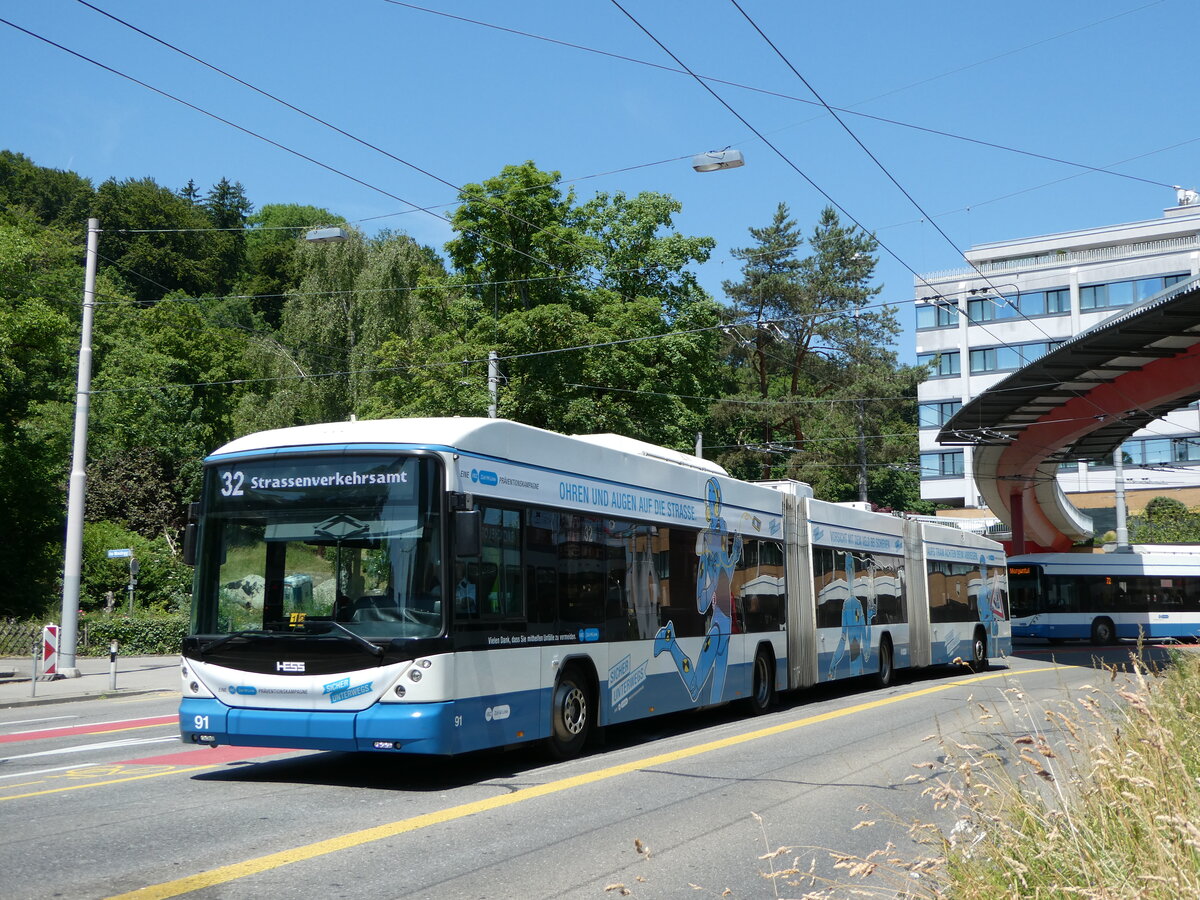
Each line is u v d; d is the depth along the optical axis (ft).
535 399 118.32
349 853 23.97
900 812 29.22
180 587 131.34
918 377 212.64
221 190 307.17
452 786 33.40
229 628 34.24
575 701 39.34
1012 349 257.14
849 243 225.97
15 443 138.00
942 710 56.03
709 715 55.98
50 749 44.19
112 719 59.77
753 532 56.18
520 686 36.01
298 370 152.35
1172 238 267.18
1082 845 16.12
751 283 217.77
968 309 262.67
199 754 42.04
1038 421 119.96
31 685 79.82
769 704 56.85
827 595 65.00
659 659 45.42
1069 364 95.55
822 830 27.09
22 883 21.20
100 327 193.06
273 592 34.04
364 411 129.90
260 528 34.68
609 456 43.27
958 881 16.78
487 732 34.06
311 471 34.55
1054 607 149.59
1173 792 16.01
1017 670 94.68
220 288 262.06
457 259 126.62
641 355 124.88
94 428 165.68
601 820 27.94
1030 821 17.66
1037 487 153.99
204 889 20.83
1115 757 17.11
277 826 26.84
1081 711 20.47
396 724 31.86
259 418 151.64
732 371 224.94
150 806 29.68
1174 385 94.73
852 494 244.42
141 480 158.30
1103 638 148.56
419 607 32.63
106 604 128.57
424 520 33.12
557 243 122.31
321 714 32.63
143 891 20.59
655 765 37.40
